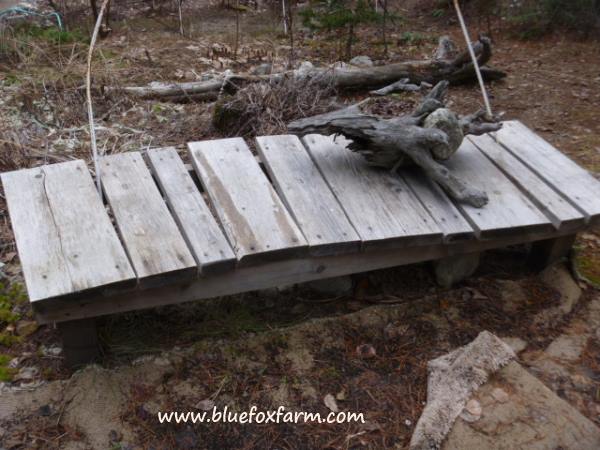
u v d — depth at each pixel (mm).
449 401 2412
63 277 2277
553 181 3080
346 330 2830
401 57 6043
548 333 2924
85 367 2557
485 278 3225
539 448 2277
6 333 2760
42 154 4016
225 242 2514
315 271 2666
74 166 2900
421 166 2861
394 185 2934
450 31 6883
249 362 2650
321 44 6355
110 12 7074
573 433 2334
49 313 2281
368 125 2838
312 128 2822
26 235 2467
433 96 2945
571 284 3186
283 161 3031
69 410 2410
